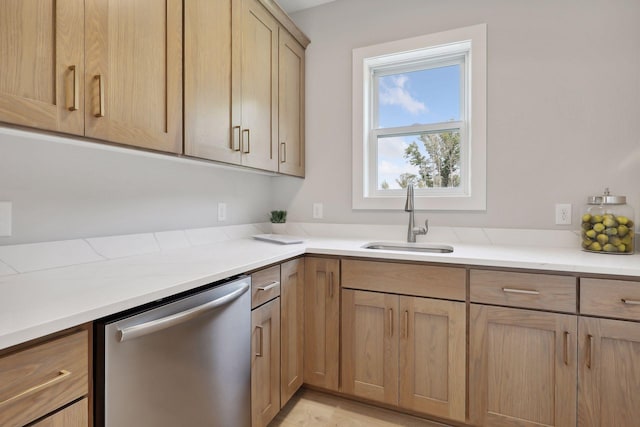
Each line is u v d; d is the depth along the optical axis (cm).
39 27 91
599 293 132
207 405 115
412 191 208
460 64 219
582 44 180
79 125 101
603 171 177
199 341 112
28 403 67
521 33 192
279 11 205
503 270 147
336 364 180
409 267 164
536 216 190
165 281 105
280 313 164
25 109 88
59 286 98
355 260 175
